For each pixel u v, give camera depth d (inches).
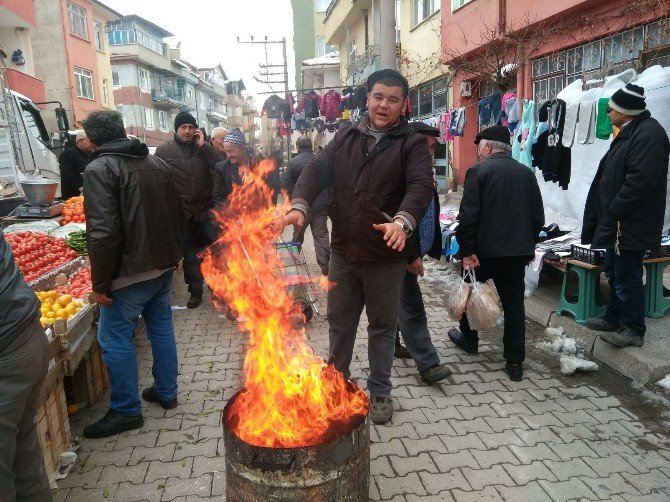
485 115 396.2
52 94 1063.6
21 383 81.3
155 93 1977.1
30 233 216.7
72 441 130.0
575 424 135.8
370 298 132.2
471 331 180.7
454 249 286.0
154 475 118.0
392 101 120.6
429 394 154.1
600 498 107.4
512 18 410.0
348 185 126.0
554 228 247.9
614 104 154.9
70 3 1097.4
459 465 119.3
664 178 148.3
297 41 1579.7
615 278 164.4
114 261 123.9
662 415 138.8
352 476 86.3
